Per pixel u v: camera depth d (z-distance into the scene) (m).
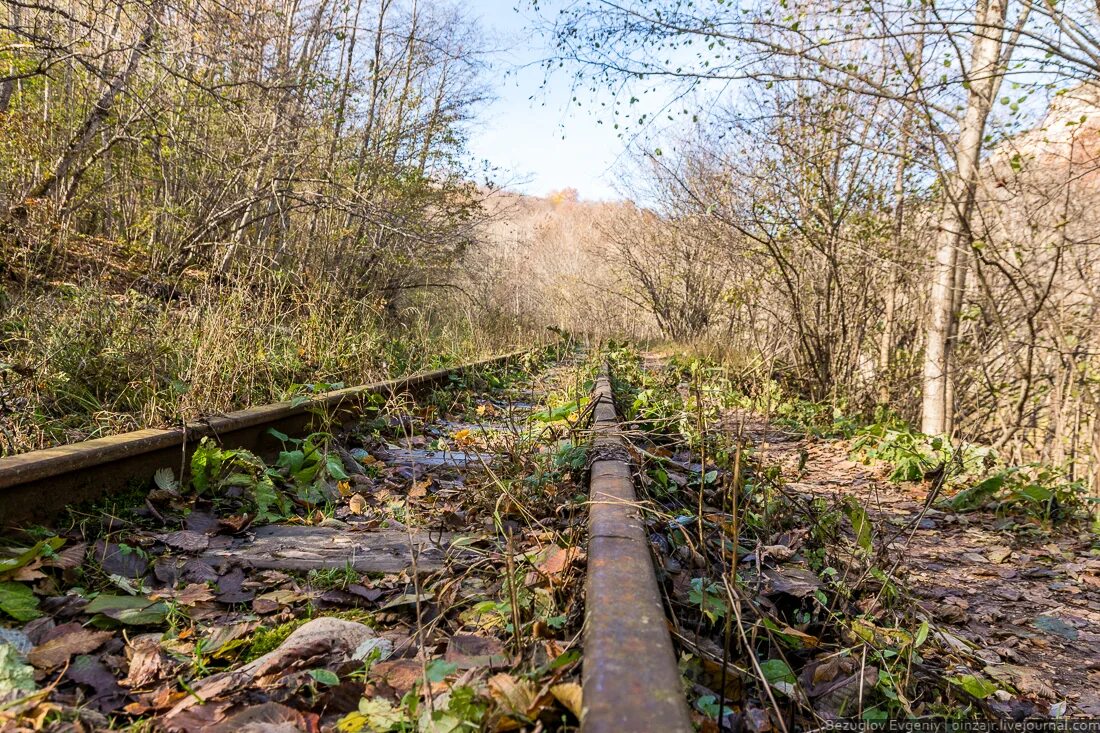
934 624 3.33
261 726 1.86
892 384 11.55
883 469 7.02
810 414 10.38
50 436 4.13
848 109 9.34
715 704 2.11
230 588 2.94
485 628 2.57
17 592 2.52
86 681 2.11
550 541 3.36
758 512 4.08
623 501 3.00
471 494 4.32
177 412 4.54
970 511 5.72
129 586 2.79
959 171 8.21
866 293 11.56
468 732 1.78
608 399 6.52
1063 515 5.59
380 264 14.88
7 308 6.85
